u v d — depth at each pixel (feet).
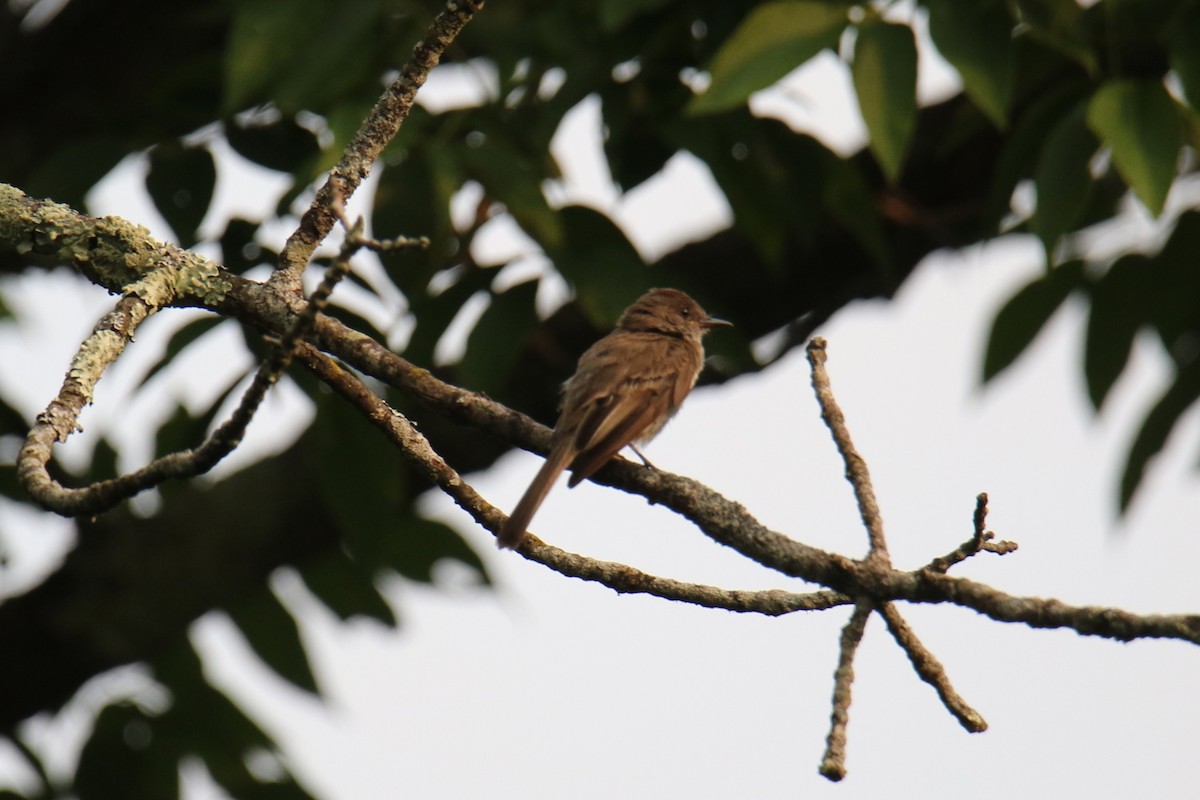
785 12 31.30
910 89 30.58
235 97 33.83
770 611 23.75
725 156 37.19
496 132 35.83
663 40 37.01
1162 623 20.29
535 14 39.11
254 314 27.53
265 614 45.42
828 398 25.68
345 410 34.99
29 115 44.62
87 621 44.42
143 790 44.78
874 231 38.58
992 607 21.52
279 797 45.24
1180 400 39.52
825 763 21.12
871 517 23.86
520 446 28.91
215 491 45.29
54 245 27.84
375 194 33.40
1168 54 33.09
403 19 36.22
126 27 44.96
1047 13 33.09
